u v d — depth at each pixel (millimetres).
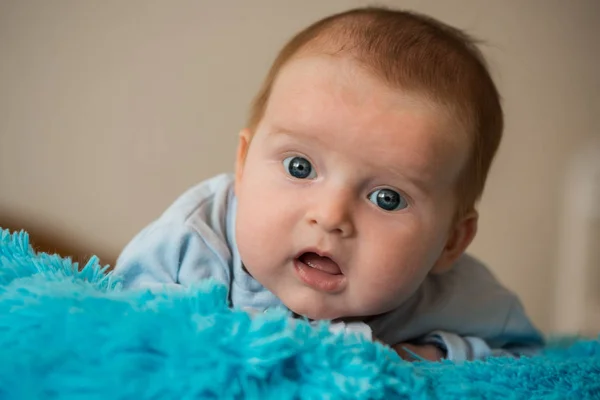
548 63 1558
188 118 1404
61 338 440
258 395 438
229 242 832
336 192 679
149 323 449
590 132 1578
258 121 793
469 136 762
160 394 422
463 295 904
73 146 1366
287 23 1412
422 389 500
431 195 716
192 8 1384
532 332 954
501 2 1522
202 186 910
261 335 458
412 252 709
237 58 1403
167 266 792
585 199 1526
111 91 1373
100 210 1383
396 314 838
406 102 702
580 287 1501
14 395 407
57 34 1349
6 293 497
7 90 1342
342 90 695
